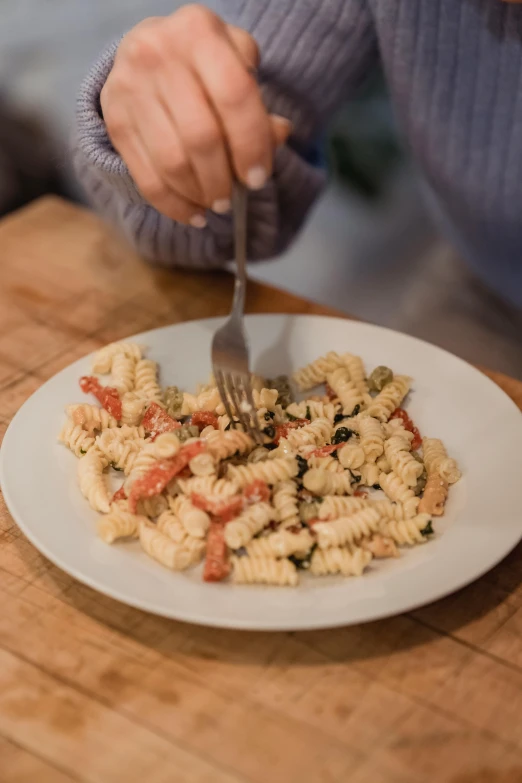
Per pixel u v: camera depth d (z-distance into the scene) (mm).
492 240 1941
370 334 1510
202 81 1096
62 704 978
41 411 1332
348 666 1022
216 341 1282
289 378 1460
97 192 1722
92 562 1059
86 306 1703
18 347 1586
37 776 907
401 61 1721
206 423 1307
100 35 3436
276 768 912
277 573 1048
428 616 1083
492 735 946
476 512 1148
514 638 1058
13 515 1126
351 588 1035
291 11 1649
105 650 1041
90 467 1201
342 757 923
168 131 1128
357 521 1108
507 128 1705
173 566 1063
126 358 1434
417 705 978
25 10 3604
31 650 1042
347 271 3488
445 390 1389
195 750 930
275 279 3479
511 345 2170
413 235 3582
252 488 1139
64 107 3168
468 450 1277
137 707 975
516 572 1144
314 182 1763
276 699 983
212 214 1587
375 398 1393
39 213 1992
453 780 901
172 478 1176
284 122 1148
